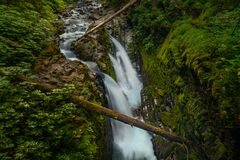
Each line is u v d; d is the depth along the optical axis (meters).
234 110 2.08
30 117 2.60
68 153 2.49
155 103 5.88
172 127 4.40
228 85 2.30
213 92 2.41
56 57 5.18
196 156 3.07
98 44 8.79
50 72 4.33
